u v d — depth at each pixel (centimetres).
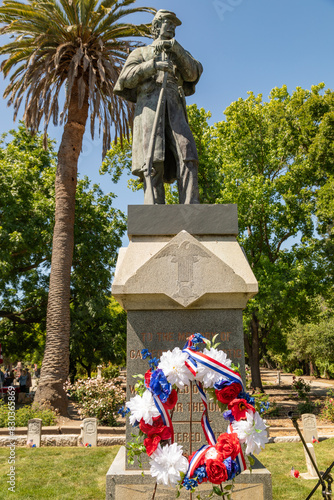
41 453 955
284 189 2142
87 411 1317
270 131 2325
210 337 384
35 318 2389
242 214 1984
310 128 2181
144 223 413
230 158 2269
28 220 2036
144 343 384
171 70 476
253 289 377
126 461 363
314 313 2394
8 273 1995
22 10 1525
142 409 280
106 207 2447
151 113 486
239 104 2309
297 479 748
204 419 299
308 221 2141
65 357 1464
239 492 348
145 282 377
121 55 1669
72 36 1588
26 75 1486
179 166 476
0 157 2150
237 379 288
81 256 2250
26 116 1641
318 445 1037
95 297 2291
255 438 273
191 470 267
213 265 381
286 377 4684
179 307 385
